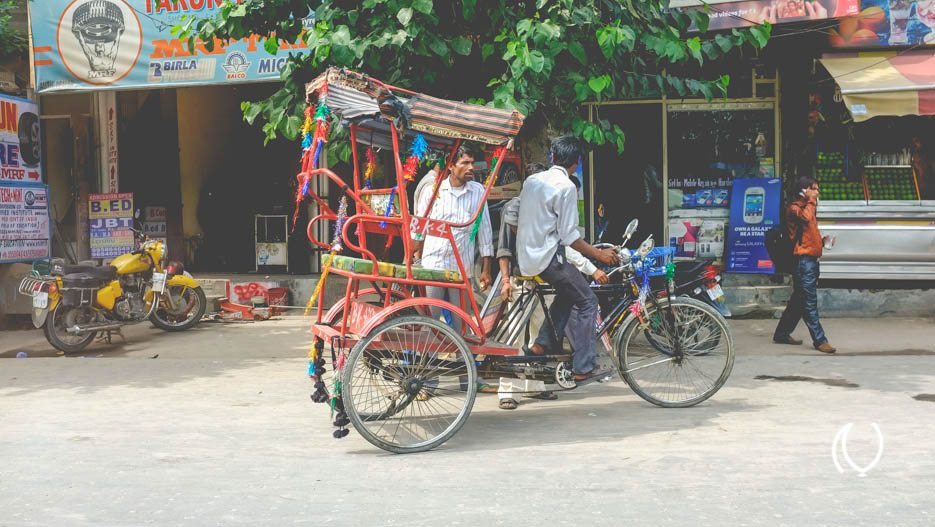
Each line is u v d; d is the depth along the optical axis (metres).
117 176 12.03
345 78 4.89
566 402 6.14
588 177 10.58
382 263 4.95
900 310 9.70
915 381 6.55
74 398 6.49
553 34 5.89
